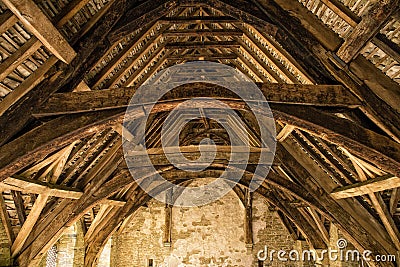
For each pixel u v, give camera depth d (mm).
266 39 5125
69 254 9531
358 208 6984
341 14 3791
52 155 5734
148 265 12641
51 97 4117
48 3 3641
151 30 5438
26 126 4145
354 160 5941
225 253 12602
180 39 7508
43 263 9141
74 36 4047
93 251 9680
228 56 7152
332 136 4246
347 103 4176
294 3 4223
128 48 5188
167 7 4574
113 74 5559
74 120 4121
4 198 6352
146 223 12953
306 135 6664
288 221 12422
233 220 12844
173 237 12797
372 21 3383
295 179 7926
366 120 4426
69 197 6887
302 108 4258
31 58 3967
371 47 3904
